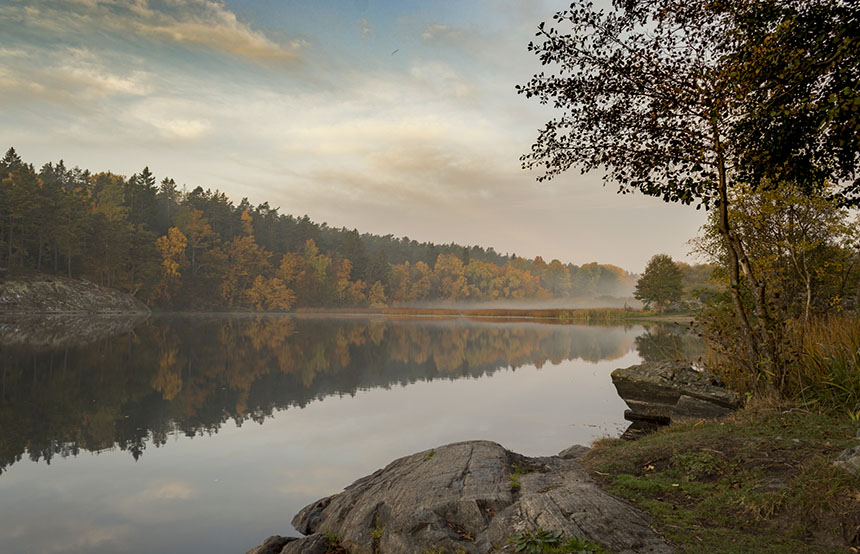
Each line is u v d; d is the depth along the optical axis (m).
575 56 9.12
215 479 8.89
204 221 103.25
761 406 8.32
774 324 8.81
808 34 6.50
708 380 12.12
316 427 12.62
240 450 10.67
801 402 8.00
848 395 7.70
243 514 7.38
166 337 39.75
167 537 6.66
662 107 8.95
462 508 5.28
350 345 35.62
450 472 6.27
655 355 26.05
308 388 18.41
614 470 6.63
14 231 71.44
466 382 19.75
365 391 17.75
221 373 21.83
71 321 56.59
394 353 30.59
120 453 10.45
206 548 6.37
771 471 5.62
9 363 22.73
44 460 9.97
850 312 13.96
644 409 12.98
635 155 9.14
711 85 8.57
